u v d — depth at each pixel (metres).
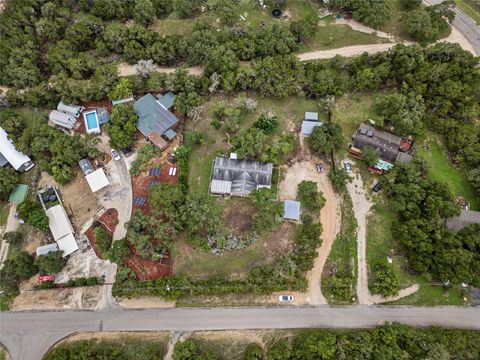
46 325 61.16
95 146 74.06
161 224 63.12
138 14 86.12
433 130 71.94
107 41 83.19
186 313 61.00
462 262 57.09
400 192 63.66
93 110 78.06
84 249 65.81
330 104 74.00
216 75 75.44
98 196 70.00
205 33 79.19
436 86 73.00
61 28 86.69
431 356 52.25
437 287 60.72
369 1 81.75
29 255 65.00
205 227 63.66
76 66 78.56
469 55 74.56
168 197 63.97
